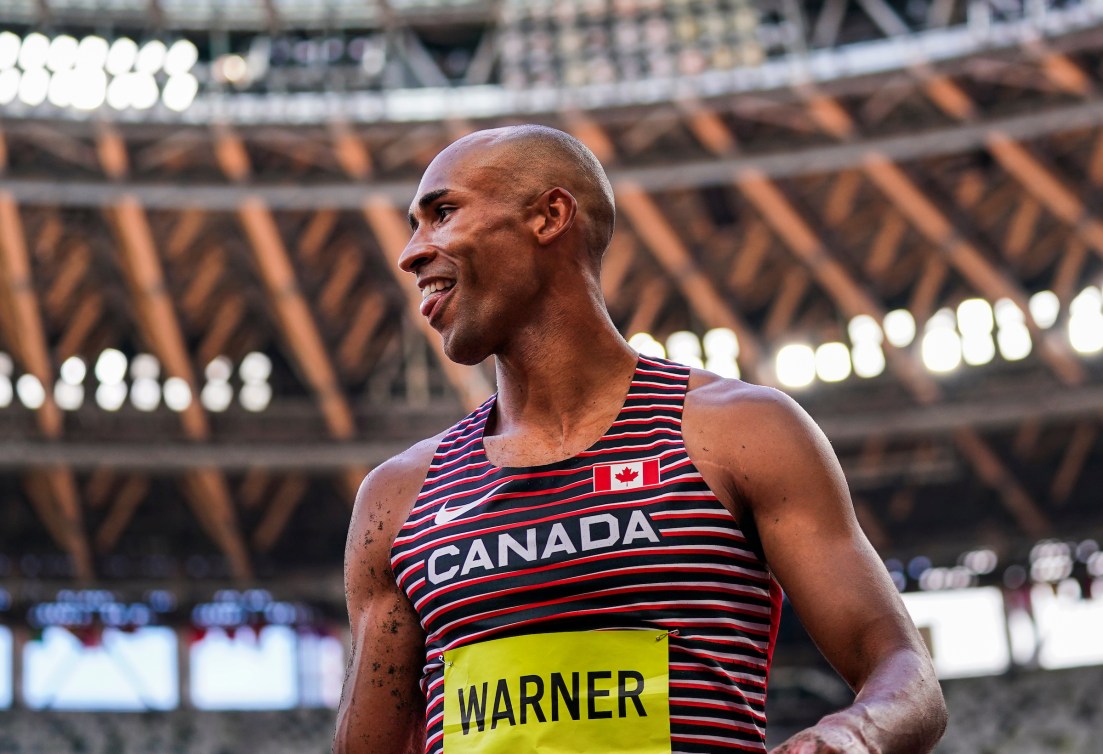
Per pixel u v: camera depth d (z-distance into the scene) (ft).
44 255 69.92
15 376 77.36
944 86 63.41
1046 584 91.71
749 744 6.66
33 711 87.66
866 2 65.87
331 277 72.90
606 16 66.59
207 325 77.46
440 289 7.52
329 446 81.00
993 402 77.71
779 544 6.92
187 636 92.79
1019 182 69.21
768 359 80.48
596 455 7.00
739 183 67.46
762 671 6.94
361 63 68.85
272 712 90.38
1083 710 85.81
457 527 7.11
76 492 82.84
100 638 91.61
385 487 7.77
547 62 66.74
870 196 70.38
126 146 64.95
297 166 67.41
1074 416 76.79
